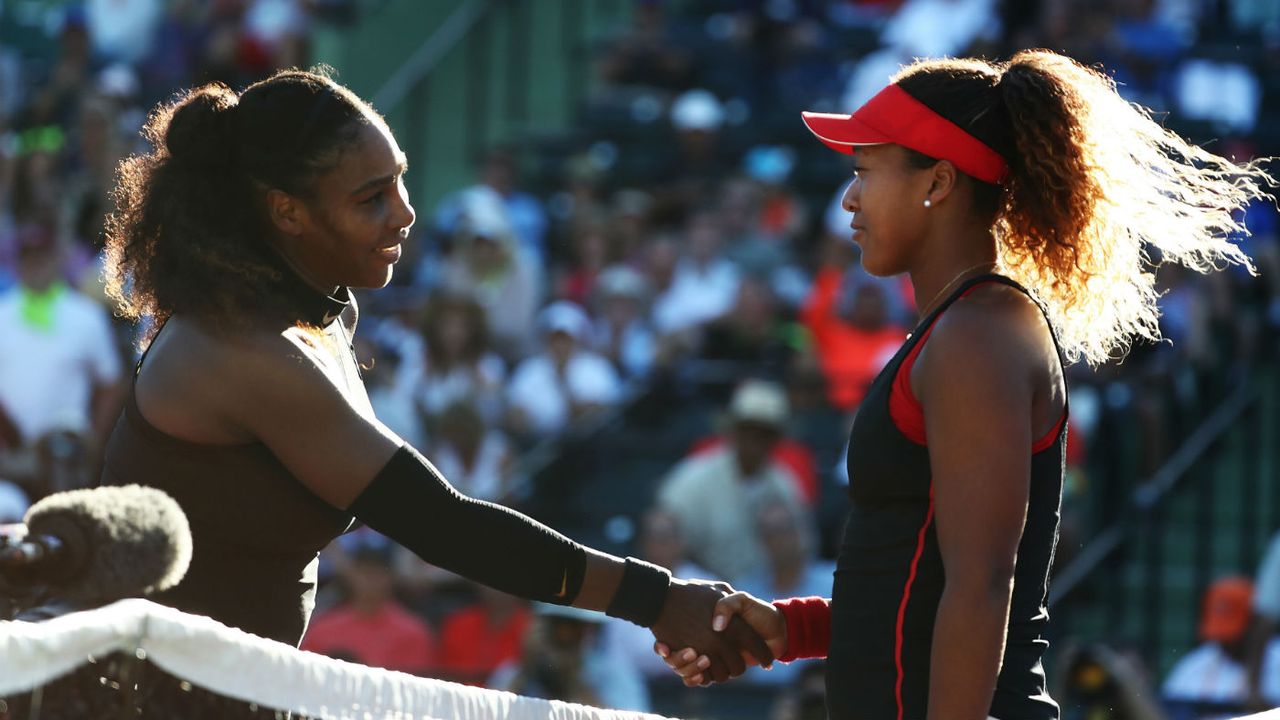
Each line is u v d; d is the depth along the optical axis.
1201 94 36.28
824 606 8.79
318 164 7.69
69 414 23.69
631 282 31.17
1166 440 28.42
